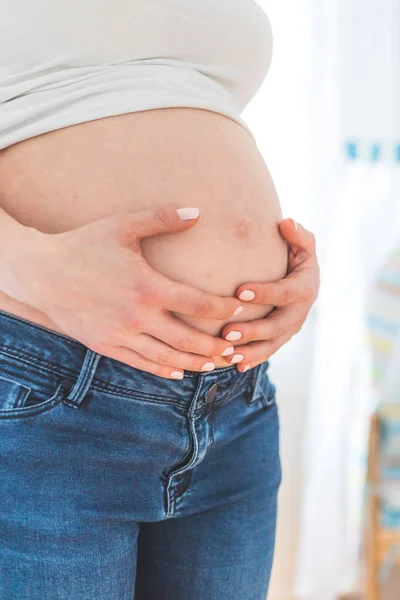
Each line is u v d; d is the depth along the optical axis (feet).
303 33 5.72
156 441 2.57
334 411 5.92
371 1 5.63
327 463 5.95
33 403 2.37
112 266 2.17
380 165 5.81
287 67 5.77
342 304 5.88
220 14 2.86
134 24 2.64
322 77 5.76
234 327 2.49
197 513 2.99
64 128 2.49
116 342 2.29
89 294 2.19
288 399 6.30
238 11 2.94
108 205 2.45
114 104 2.53
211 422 2.78
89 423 2.44
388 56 5.67
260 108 5.82
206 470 2.92
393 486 5.58
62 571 2.48
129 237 2.21
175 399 2.57
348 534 6.12
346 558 6.17
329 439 5.93
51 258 2.18
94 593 2.54
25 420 2.37
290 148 5.85
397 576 6.75
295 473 6.35
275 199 2.95
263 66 3.24
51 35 2.55
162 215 2.29
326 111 5.79
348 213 5.84
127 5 2.61
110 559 2.58
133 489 2.63
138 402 2.50
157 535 3.06
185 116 2.67
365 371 5.97
